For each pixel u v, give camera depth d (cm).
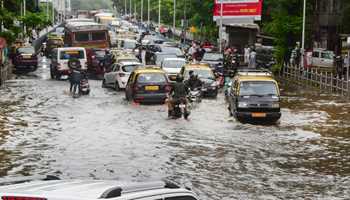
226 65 5828
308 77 5322
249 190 1708
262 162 2100
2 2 6169
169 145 2378
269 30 6669
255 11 6475
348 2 6181
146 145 2367
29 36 9569
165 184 700
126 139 2495
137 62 4825
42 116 3159
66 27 7031
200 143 2438
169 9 14788
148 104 3756
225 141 2498
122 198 613
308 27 6450
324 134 2727
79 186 663
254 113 3058
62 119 3061
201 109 3606
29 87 4725
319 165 2072
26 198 624
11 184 713
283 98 4247
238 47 8331
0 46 5450
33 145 2355
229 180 1823
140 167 1969
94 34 6350
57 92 4375
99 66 6019
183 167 1986
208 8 8988
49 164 2008
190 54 7088
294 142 2509
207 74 4416
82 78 4231
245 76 3231
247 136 2633
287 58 6397
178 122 3019
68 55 5384
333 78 4659
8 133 2633
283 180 1841
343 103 3959
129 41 8481
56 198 612
